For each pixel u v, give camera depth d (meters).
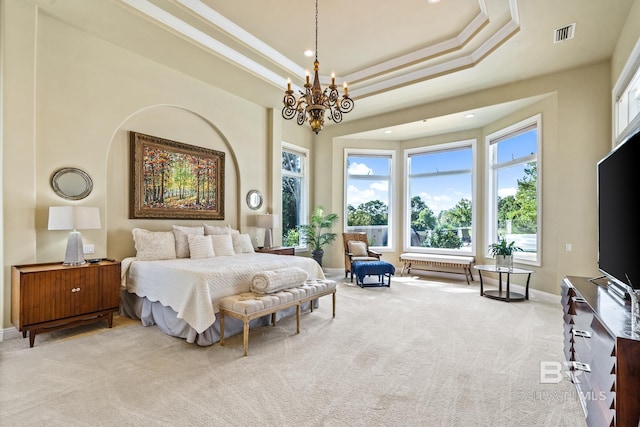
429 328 3.51
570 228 4.46
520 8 3.20
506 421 1.89
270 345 3.03
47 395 2.12
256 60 4.55
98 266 3.35
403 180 7.43
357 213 7.48
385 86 5.27
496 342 3.10
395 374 2.46
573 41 3.75
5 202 3.07
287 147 6.88
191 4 3.47
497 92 5.10
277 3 3.49
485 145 6.29
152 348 2.92
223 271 3.24
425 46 4.40
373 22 3.84
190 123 4.89
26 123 3.18
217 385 2.27
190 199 4.84
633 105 3.44
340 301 4.69
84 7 3.24
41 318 2.97
